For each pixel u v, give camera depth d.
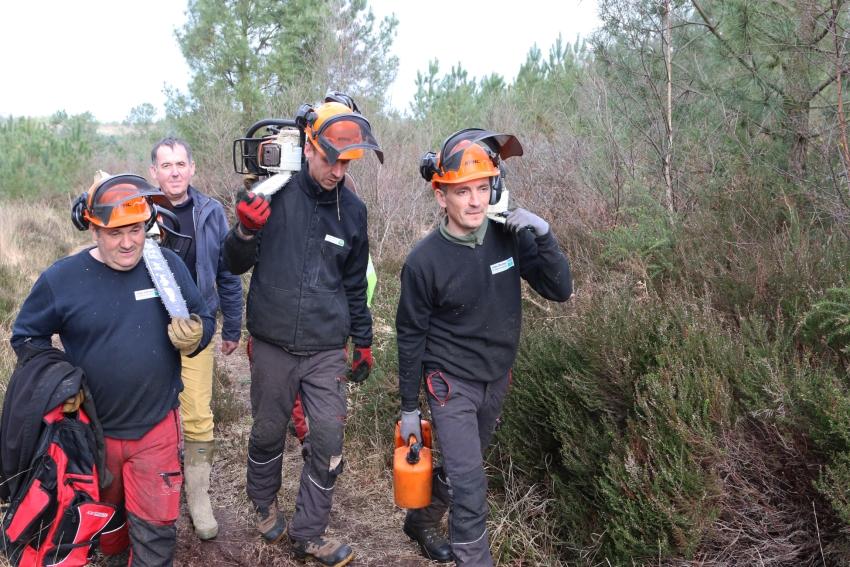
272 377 3.34
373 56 12.71
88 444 2.76
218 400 5.19
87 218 2.73
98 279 2.82
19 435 2.61
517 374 3.86
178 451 3.04
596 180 6.39
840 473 2.62
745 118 5.38
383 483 4.24
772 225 4.52
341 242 3.34
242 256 3.13
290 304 3.27
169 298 2.85
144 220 2.74
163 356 2.91
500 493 3.85
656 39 5.90
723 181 5.14
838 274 3.53
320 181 3.22
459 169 2.79
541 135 8.63
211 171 12.16
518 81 12.90
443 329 3.06
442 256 2.94
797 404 2.89
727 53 5.53
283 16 13.23
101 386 2.82
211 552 3.63
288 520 3.89
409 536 3.62
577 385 3.42
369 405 4.67
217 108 12.16
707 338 3.32
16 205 12.80
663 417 3.03
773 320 3.58
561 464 3.65
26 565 2.64
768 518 2.95
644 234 4.88
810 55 4.62
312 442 3.34
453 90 13.36
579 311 4.00
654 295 3.97
